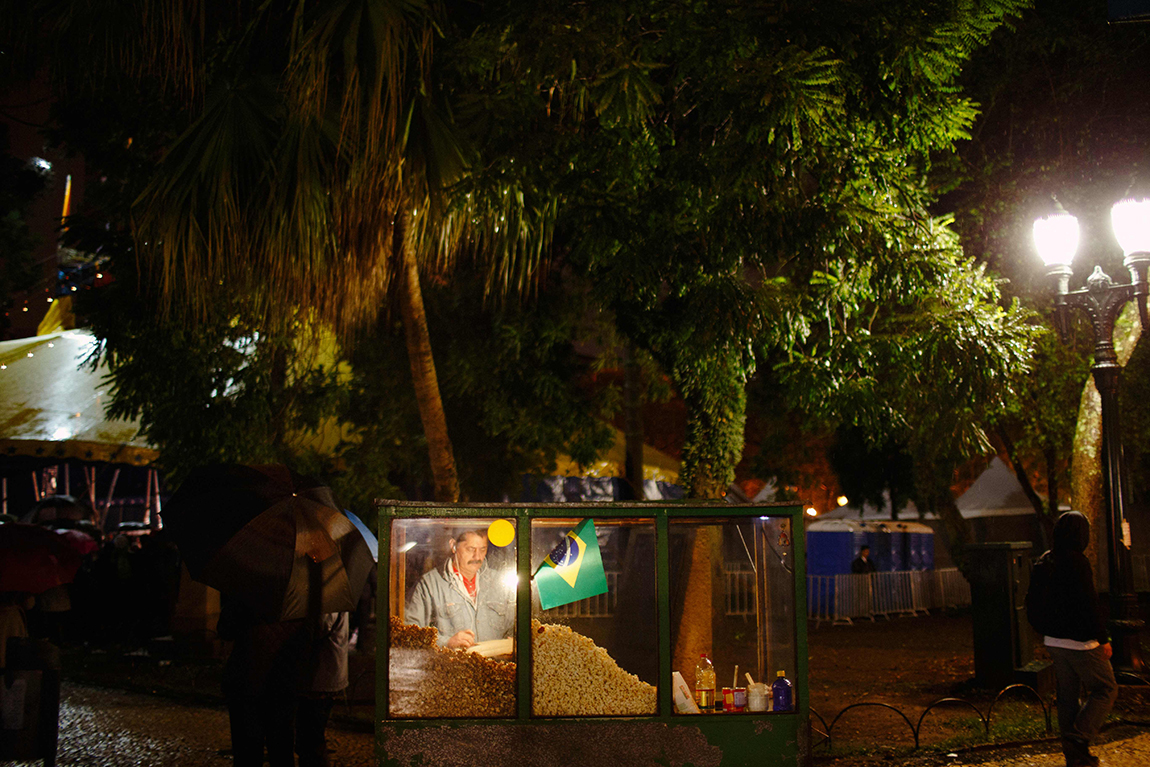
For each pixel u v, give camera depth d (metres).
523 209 7.14
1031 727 6.62
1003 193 10.96
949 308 7.26
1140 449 13.99
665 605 4.73
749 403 12.96
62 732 7.30
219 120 6.62
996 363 7.07
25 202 18.20
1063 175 11.02
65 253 18.20
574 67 5.88
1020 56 10.48
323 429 11.66
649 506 4.79
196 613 11.72
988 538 19.45
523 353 11.05
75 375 15.20
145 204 6.98
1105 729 6.60
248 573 4.57
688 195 6.51
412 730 4.55
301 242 6.34
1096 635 5.44
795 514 4.85
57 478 21.06
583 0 6.22
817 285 7.18
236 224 6.46
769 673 4.84
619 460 13.43
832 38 5.80
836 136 6.21
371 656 8.30
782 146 5.81
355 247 6.87
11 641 5.51
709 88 6.07
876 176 6.61
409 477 12.48
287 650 4.77
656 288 6.75
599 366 12.09
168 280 6.55
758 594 4.88
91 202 9.73
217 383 9.70
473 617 4.67
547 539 4.74
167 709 8.37
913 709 7.62
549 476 13.20
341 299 7.05
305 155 6.27
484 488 12.76
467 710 4.61
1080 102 10.92
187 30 6.93
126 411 9.97
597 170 6.62
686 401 8.02
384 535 4.64
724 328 6.66
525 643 4.64
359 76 6.34
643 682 4.70
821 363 7.26
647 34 6.71
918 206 7.19
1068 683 5.64
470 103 6.50
